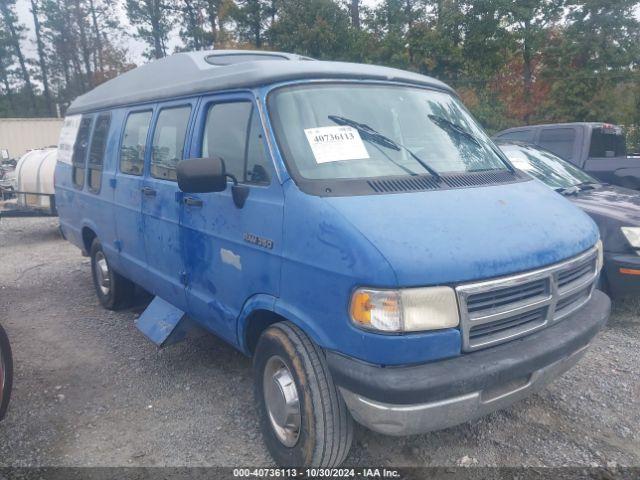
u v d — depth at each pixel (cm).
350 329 271
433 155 368
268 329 330
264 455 354
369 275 262
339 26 2134
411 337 261
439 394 263
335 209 288
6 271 821
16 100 5169
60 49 4741
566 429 371
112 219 542
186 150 405
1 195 1246
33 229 1189
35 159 1059
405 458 346
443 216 293
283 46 2180
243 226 341
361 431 372
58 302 666
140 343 532
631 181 853
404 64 2100
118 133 531
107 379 461
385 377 262
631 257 498
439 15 2147
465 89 2109
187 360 492
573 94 2000
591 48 1988
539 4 2047
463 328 269
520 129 1048
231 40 2531
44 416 405
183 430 384
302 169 318
